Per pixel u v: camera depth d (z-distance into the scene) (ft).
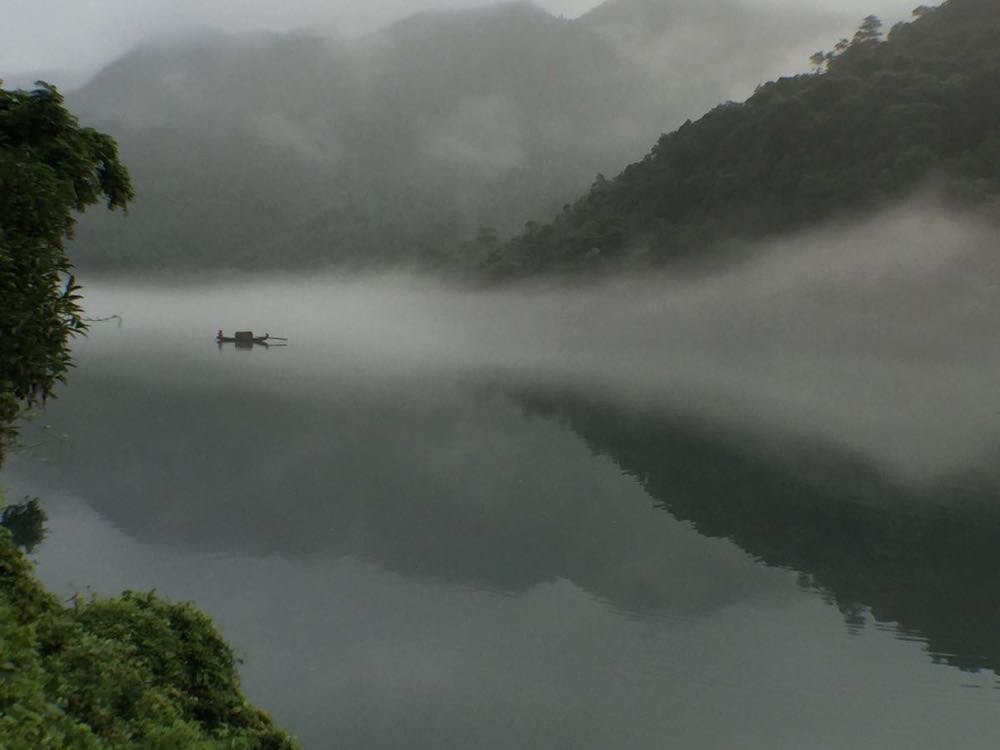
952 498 102.27
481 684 50.72
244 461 113.50
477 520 88.38
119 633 21.08
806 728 46.32
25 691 15.65
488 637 57.93
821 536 85.76
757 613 63.82
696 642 58.29
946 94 375.04
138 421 141.59
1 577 19.44
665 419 168.76
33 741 14.28
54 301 25.76
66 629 19.45
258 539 77.66
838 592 69.41
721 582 71.10
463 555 75.97
